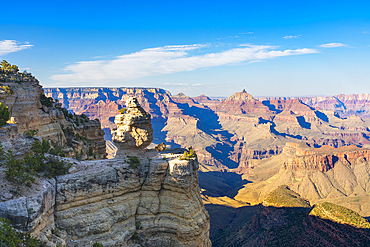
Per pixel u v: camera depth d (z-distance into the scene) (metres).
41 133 63.41
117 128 62.09
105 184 51.84
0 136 46.28
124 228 52.50
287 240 148.00
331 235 130.75
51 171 48.78
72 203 48.38
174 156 61.69
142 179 56.34
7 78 58.50
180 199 54.97
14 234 35.28
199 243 55.25
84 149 77.31
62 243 43.47
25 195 40.56
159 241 54.12
